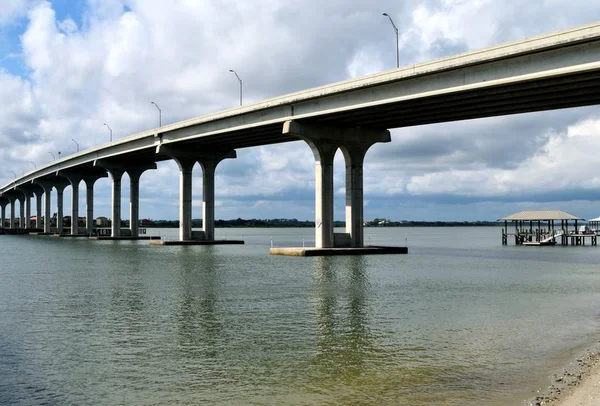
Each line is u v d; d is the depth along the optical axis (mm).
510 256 81125
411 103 57562
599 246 115875
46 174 170375
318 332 25656
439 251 95875
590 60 42875
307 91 65750
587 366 19484
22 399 16828
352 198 75250
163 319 29078
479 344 23141
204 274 51750
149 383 18250
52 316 30078
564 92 52000
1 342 23938
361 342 23578
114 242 122812
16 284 44844
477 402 16094
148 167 133625
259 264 61750
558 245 119812
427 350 22172
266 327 26859
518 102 56156
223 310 31797
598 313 30609
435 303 34219
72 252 88312
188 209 103938
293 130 68750
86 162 135500
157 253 83500
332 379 18500
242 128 78000
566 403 15469
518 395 16562
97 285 43844
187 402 16484
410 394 16906
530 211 119625
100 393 17312
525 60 46594
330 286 42531
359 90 60625
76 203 163250
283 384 18016
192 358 21188
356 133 73688
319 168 72312
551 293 38969
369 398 16609
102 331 26109
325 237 73875
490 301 35062
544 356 21172
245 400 16594
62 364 20484
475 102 56469
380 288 41406
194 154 100500
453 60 50781
